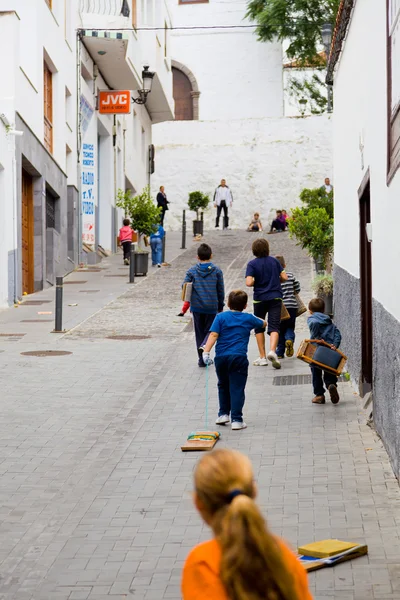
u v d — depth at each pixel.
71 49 29.97
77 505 8.69
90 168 32.75
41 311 21.69
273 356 14.26
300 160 45.97
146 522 8.16
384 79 9.77
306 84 51.53
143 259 28.16
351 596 6.36
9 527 8.16
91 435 11.10
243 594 3.29
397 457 8.79
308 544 7.20
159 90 41.09
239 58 51.59
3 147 22.12
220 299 14.95
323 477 9.11
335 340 12.17
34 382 13.98
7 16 22.75
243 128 46.28
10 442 10.83
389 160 9.26
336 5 46.09
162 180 46.91
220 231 44.28
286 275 15.49
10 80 22.73
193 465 9.81
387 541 7.36
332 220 22.95
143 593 6.66
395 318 8.78
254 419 11.58
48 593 6.73
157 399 12.85
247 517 3.33
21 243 24.23
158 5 40.53
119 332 18.67
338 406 12.05
